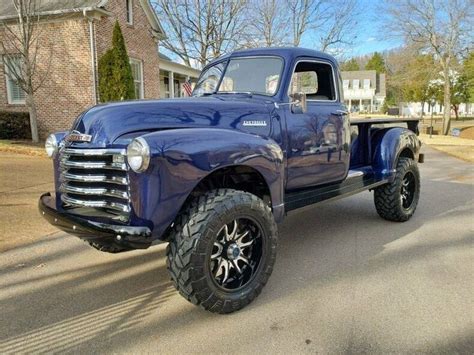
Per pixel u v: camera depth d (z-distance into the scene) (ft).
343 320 9.70
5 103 51.13
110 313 10.16
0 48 48.75
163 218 9.09
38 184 25.30
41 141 47.80
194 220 9.36
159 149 8.81
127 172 9.08
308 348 8.59
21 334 9.16
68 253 14.28
